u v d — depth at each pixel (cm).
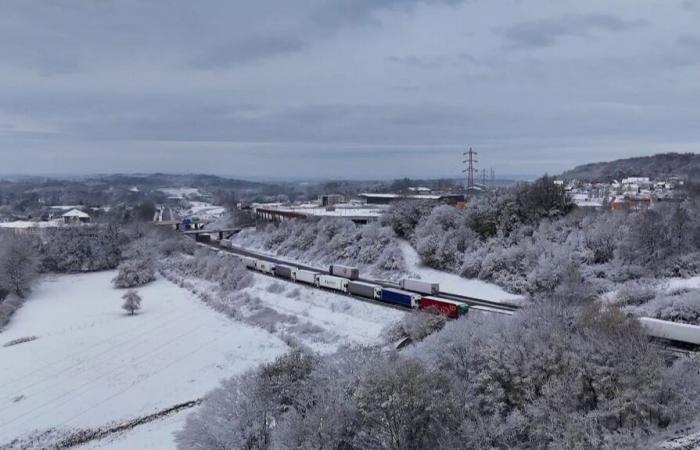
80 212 19200
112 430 4641
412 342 5725
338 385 3653
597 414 3191
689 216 7325
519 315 4462
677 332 4516
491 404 3566
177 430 4419
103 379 5734
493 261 7769
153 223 17062
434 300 6500
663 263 6744
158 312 8456
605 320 3916
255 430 3656
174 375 5756
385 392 3200
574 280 6400
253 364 5909
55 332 7600
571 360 3538
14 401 5275
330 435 3269
